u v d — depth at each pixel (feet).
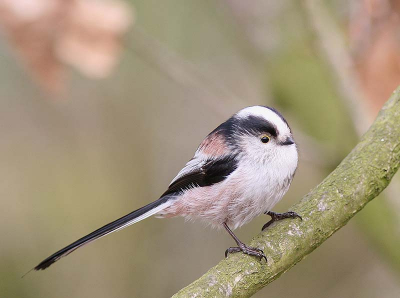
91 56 28.30
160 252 43.91
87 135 47.01
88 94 45.52
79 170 47.24
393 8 27.86
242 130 23.02
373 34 28.68
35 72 28.89
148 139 46.29
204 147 23.98
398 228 26.99
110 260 43.91
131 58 43.62
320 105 35.32
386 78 28.99
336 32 30.58
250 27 37.60
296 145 24.03
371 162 18.78
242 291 16.98
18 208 46.47
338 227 18.33
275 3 37.04
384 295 40.42
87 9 27.91
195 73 33.14
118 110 45.83
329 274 42.06
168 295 42.83
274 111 23.65
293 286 41.91
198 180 23.26
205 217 23.65
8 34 28.09
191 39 41.32
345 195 18.39
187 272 43.14
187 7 40.78
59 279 43.68
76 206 46.44
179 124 46.16
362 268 41.88
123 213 46.09
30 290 43.37
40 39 28.02
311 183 45.03
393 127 19.33
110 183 46.88
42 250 45.16
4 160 47.78
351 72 29.53
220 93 33.73
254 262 17.34
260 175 22.50
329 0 33.71
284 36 37.29
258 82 40.45
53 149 47.78
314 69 36.50
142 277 43.37
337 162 30.81
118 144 46.62
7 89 44.98
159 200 23.80
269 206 23.20
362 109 29.19
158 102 45.75
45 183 47.34
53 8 27.63
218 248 43.57
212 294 16.52
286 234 17.94
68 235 45.68
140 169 46.34
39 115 46.88
